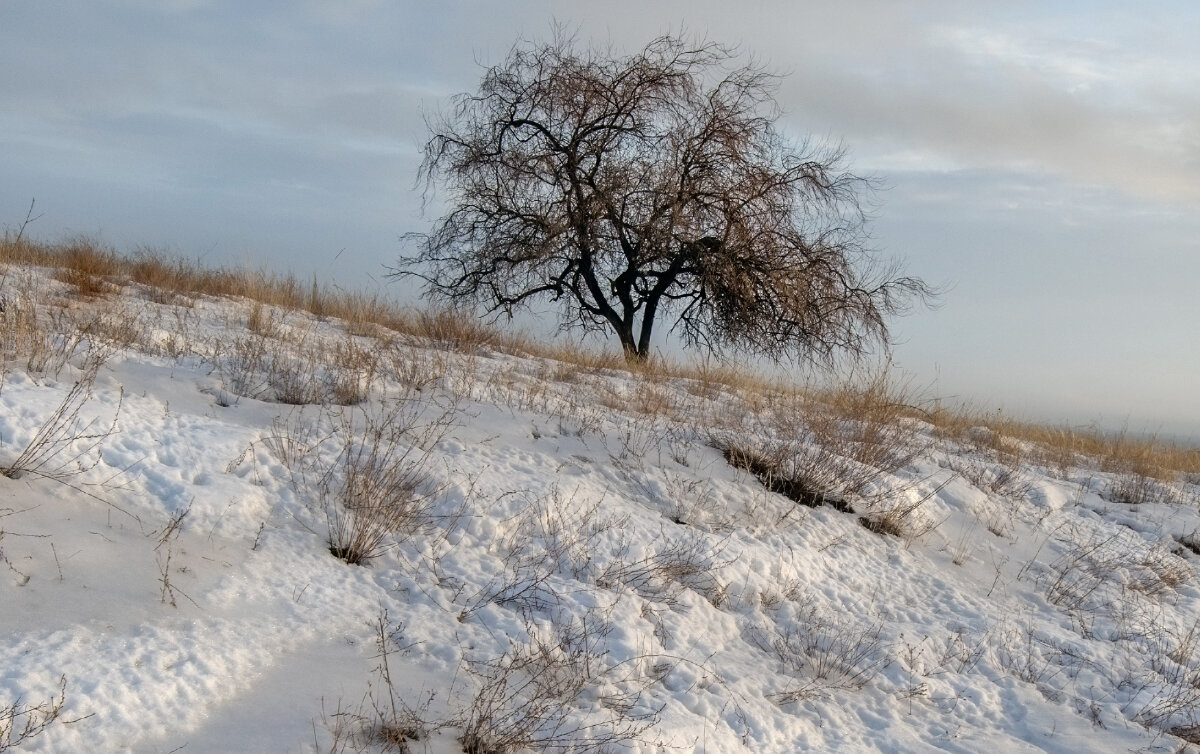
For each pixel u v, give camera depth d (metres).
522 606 5.19
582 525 6.39
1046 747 5.53
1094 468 13.88
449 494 6.25
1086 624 7.62
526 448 7.63
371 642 4.39
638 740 4.14
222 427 6.07
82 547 4.28
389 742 3.63
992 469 11.52
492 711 3.96
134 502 4.84
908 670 6.10
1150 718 5.99
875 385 10.66
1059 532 9.91
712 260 19.67
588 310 21.58
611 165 20.08
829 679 5.77
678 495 7.61
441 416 7.55
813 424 9.63
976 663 6.51
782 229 20.03
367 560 5.22
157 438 5.58
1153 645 7.36
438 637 4.61
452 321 13.20
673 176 19.86
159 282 13.22
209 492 5.13
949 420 14.13
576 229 20.00
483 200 20.72
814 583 6.99
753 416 10.80
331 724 3.62
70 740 3.13
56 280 11.42
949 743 5.31
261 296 13.29
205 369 7.55
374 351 9.32
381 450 6.49
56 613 3.77
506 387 9.51
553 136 20.30
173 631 3.91
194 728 3.40
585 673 4.71
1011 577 8.40
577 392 10.45
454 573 5.38
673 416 10.06
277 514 5.34
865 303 20.30
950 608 7.34
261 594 4.48
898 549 8.16
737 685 5.25
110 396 6.08
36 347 6.29
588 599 5.43
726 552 6.78
